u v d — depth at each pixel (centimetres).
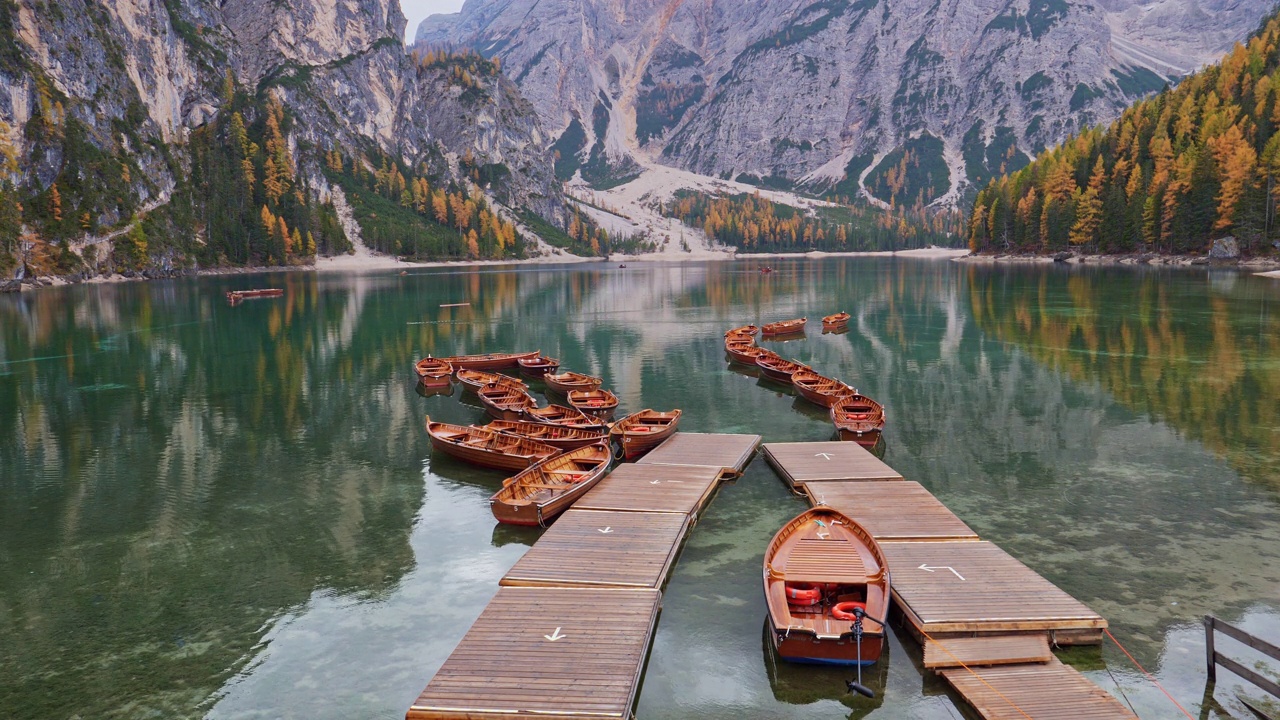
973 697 1558
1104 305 8938
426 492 3092
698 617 2014
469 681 1561
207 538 2639
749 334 7331
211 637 1983
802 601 1869
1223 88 17562
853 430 3600
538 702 1488
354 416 4425
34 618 2092
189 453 3688
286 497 3045
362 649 1916
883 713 1608
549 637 1736
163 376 5653
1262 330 6688
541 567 2130
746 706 1645
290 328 8450
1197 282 11375
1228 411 4062
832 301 11131
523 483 2839
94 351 6806
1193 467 3181
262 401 4825
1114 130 19075
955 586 1955
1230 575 2177
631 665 1617
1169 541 2430
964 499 2870
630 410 4562
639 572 2094
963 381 5103
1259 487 2920
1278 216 13338
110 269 17400
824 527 2295
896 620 1933
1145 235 15725
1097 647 1806
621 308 10656
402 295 13025
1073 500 2830
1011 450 3509
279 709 1681
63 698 1727
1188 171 14825
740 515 2738
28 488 3188
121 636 1992
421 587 2252
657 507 2652
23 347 7038
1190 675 1695
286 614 2098
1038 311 8662
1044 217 19225
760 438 3738
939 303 10156
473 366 5966
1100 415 4078
